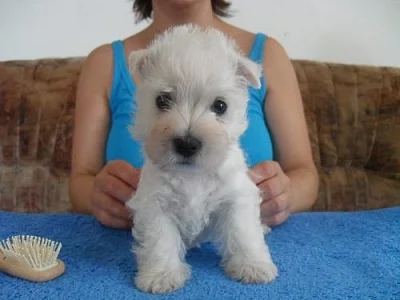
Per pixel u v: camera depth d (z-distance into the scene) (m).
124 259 0.36
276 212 0.43
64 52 0.91
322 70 0.83
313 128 0.80
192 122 0.35
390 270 0.33
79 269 0.34
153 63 0.38
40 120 0.80
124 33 0.91
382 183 0.80
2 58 0.90
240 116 0.39
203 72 0.36
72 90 0.80
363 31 0.92
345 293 0.30
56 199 0.78
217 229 0.37
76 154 0.58
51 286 0.31
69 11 0.90
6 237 0.40
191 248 0.39
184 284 0.32
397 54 0.93
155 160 0.35
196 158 0.34
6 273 0.33
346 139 0.80
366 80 0.82
